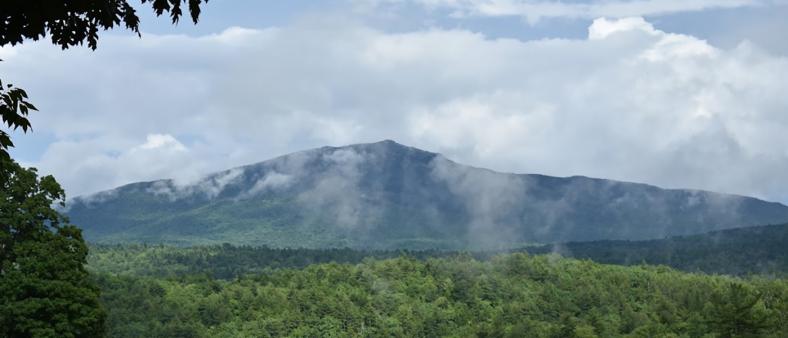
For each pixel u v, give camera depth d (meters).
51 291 47.22
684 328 151.38
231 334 158.12
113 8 12.32
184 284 192.62
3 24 11.98
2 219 48.22
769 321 113.94
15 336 46.41
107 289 168.38
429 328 179.12
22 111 12.22
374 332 175.12
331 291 191.00
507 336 162.50
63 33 12.43
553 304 189.62
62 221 51.41
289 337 163.00
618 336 156.38
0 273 48.88
